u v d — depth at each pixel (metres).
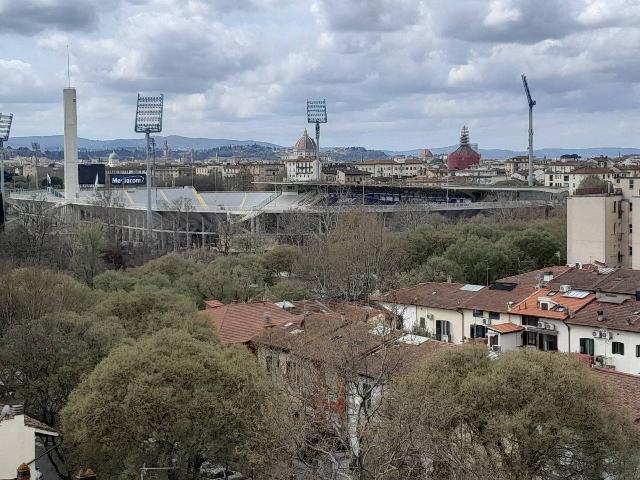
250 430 62.47
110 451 63.03
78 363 76.06
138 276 139.62
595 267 127.12
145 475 61.66
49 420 76.56
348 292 145.12
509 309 105.88
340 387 63.72
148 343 69.75
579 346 97.94
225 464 65.94
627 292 107.00
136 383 63.59
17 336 78.25
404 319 117.69
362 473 51.84
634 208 155.12
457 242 164.50
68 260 172.88
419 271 153.75
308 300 131.12
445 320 112.94
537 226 187.62
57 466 76.06
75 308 98.56
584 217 165.25
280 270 163.62
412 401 56.06
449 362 62.56
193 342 70.75
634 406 64.50
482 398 57.81
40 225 197.38
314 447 54.72
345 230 172.62
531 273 124.88
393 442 52.94
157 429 62.84
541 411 55.66
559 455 55.91
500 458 56.44
